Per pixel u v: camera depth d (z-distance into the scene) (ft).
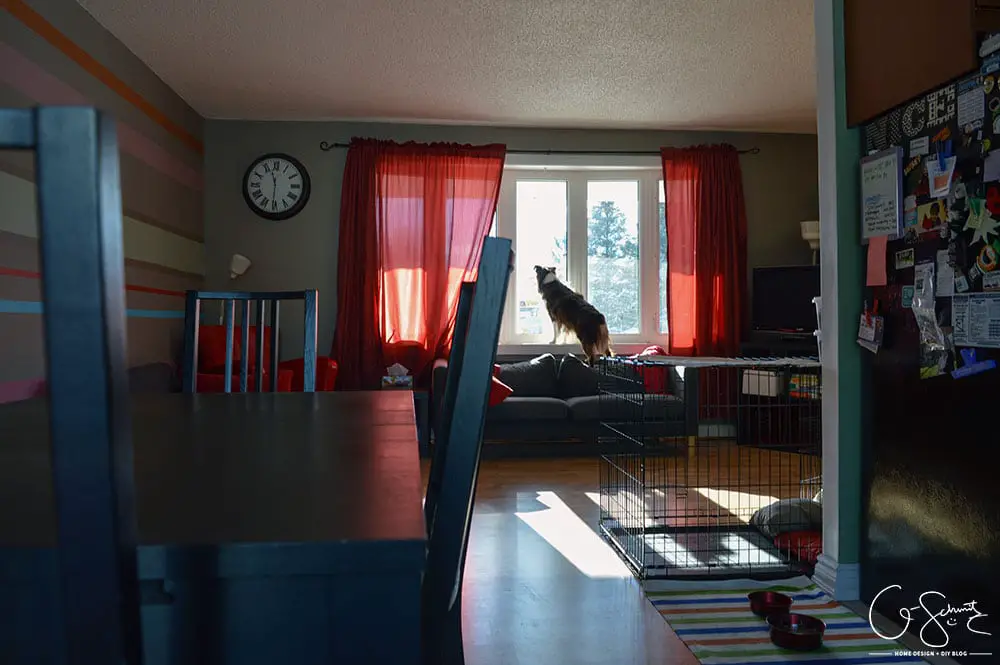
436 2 12.90
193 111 19.24
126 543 1.60
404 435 3.91
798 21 13.79
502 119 20.27
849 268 8.99
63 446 1.52
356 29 14.08
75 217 1.47
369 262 19.88
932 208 7.61
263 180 20.06
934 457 7.63
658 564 10.53
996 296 6.75
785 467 17.76
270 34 14.30
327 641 2.00
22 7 11.10
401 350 20.17
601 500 13.98
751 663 7.43
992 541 6.82
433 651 2.97
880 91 8.25
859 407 9.04
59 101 12.24
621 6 13.09
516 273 21.71
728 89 17.76
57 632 1.86
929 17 7.39
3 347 10.78
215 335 18.10
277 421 4.53
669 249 21.13
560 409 18.60
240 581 1.98
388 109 19.34
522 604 9.09
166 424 4.39
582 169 21.74
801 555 10.62
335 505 2.33
